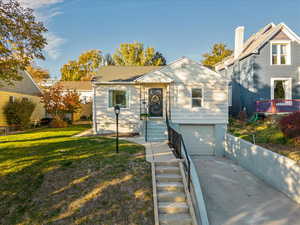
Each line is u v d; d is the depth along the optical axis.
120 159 6.66
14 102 17.42
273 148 7.93
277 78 14.41
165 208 4.79
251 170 8.51
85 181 5.42
